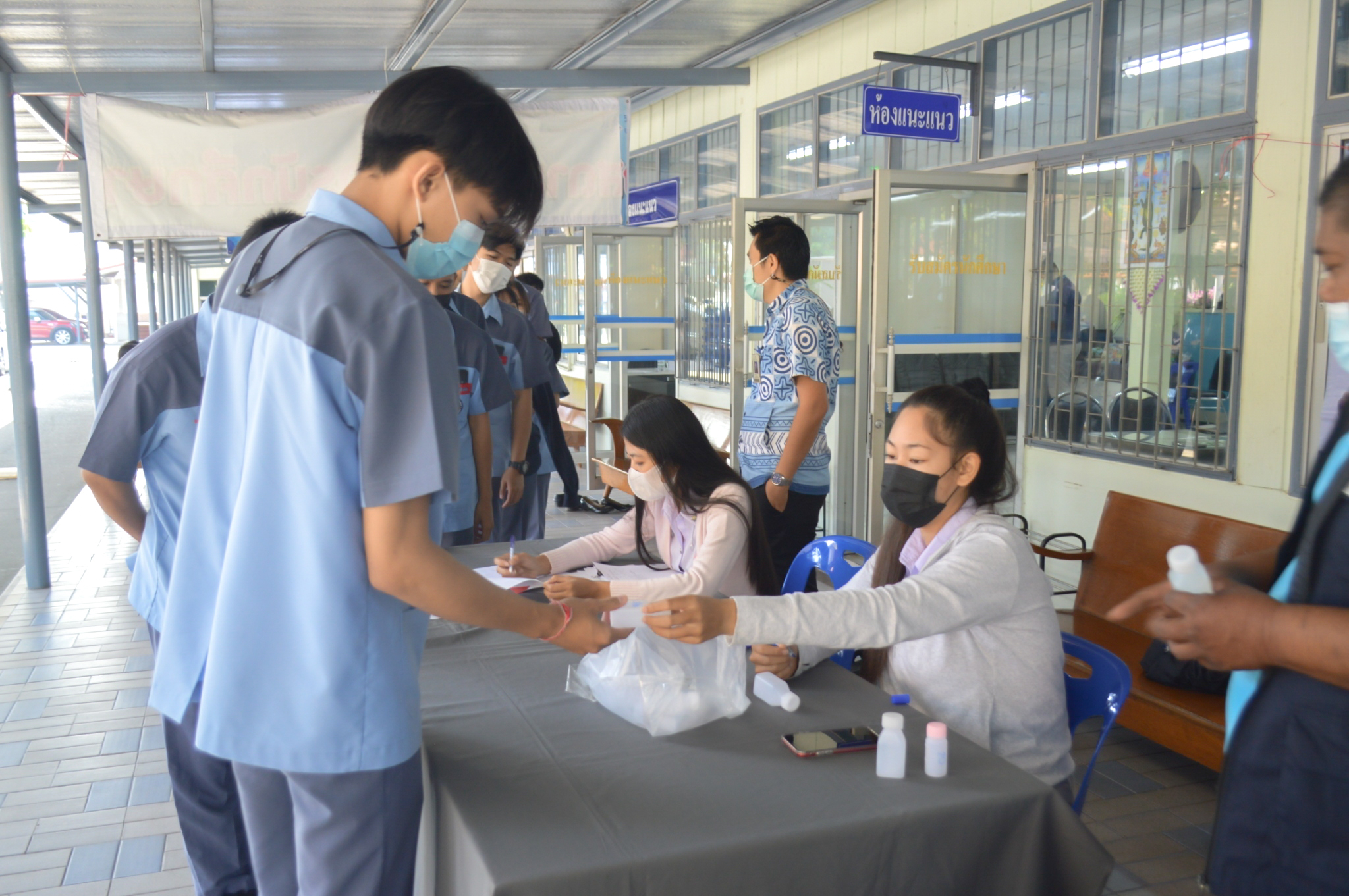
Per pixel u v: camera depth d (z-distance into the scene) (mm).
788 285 3461
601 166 5457
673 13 5812
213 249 17781
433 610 1124
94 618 4477
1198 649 1040
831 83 6328
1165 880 2350
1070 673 2271
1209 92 3902
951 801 1304
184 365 1936
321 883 1168
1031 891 1343
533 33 5793
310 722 1109
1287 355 3627
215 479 1201
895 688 1819
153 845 2559
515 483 3865
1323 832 1013
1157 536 3258
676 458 2371
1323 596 1010
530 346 3811
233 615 1107
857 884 1251
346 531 1093
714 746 1484
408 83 1166
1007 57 4891
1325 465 1066
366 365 1055
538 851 1164
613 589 2141
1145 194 4168
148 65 5738
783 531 3467
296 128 4844
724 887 1187
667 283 7770
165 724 1921
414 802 1202
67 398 15969
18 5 4324
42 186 10305
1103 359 4453
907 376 4582
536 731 1536
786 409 3441
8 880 2391
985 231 4871
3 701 3516
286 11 4867
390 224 1191
